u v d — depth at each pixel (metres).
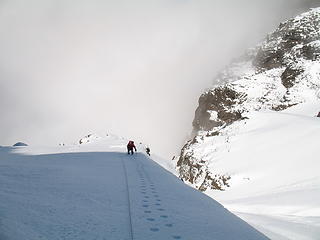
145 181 11.46
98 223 5.08
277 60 135.25
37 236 4.14
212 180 34.69
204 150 48.78
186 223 5.64
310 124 37.19
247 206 16.94
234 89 122.31
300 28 133.62
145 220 5.55
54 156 21.73
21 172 10.95
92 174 12.25
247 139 42.34
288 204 15.21
